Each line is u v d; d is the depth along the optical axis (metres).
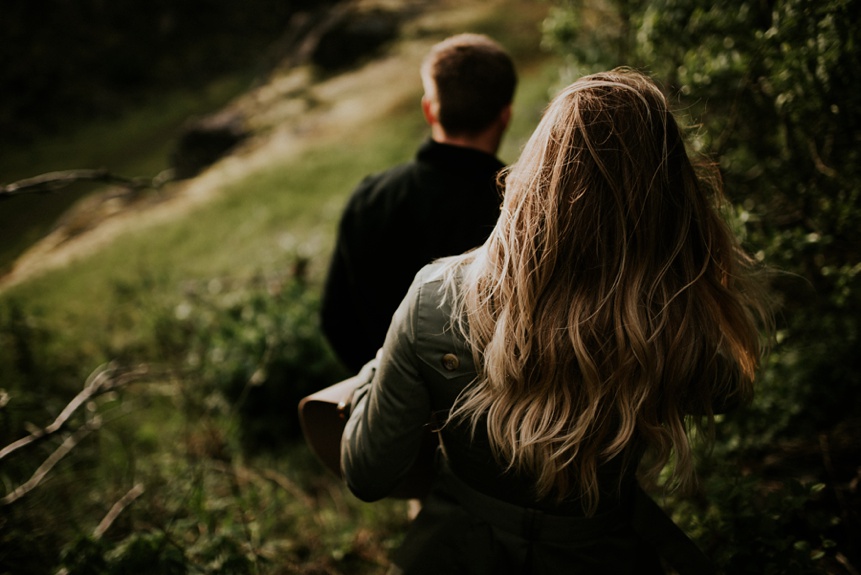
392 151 11.33
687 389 0.99
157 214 11.60
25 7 32.84
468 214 1.64
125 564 1.52
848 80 1.41
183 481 2.18
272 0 37.81
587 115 0.90
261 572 1.74
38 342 3.72
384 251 1.72
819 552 1.28
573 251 0.91
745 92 1.75
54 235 12.70
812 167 1.68
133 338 4.60
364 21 20.36
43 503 2.04
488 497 1.08
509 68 1.66
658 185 0.90
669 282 0.93
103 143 26.70
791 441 1.92
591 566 1.07
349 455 1.08
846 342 1.85
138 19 35.19
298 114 17.22
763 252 1.61
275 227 8.30
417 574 1.11
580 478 1.00
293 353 3.16
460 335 0.96
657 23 1.79
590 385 0.92
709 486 1.59
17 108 29.44
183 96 31.92
